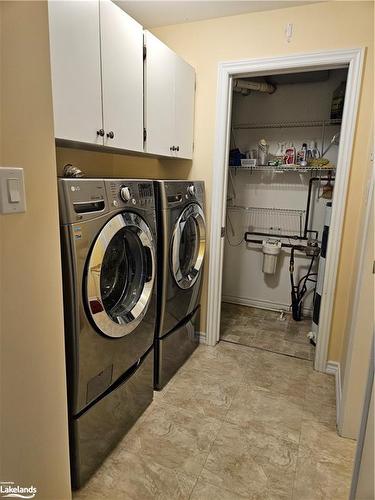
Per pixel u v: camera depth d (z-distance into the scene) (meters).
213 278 2.63
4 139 0.84
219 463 1.57
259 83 3.02
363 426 1.25
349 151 2.10
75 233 1.22
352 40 2.01
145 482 1.46
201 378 2.26
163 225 1.91
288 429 1.80
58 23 1.22
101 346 1.45
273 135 3.31
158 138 2.01
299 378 2.29
